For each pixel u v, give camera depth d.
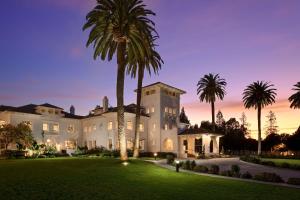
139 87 45.56
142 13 34.78
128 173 25.06
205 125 105.81
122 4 33.12
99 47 35.34
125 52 34.72
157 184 20.95
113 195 16.75
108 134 57.62
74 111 70.38
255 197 17.14
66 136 60.97
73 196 16.08
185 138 58.81
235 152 83.00
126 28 32.62
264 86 74.25
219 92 70.81
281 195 17.72
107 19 32.38
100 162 31.33
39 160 34.12
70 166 27.89
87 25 34.44
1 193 16.00
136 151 44.25
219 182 22.30
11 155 44.53
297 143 95.75
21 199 14.98
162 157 51.38
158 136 59.56
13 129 46.19
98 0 33.94
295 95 71.75
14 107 56.88
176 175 25.70
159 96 60.75
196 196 17.20
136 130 44.97
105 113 58.16
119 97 34.03
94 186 19.05
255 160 44.94
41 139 56.00
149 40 35.88
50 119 58.31
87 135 62.75
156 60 46.09
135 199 15.99
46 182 19.39
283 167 38.72
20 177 20.92
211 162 43.78
